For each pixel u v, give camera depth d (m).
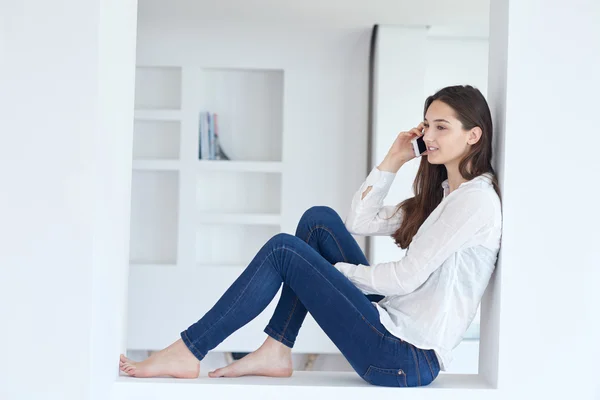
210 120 4.95
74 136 2.17
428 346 2.31
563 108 2.40
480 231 2.30
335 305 2.34
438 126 2.44
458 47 5.07
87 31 2.16
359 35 4.75
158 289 4.82
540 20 2.40
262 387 2.36
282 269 2.38
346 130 4.88
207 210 5.10
